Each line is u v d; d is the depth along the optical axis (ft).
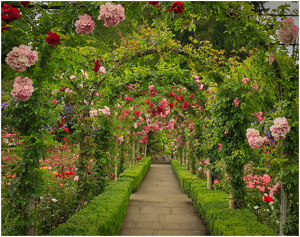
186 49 14.74
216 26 42.45
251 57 11.07
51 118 9.58
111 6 8.52
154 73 19.15
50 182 13.02
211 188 18.90
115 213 12.53
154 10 10.69
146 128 34.65
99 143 17.79
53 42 8.96
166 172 50.34
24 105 8.54
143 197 24.98
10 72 8.99
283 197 8.77
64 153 19.47
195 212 18.53
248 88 12.68
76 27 9.66
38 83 9.17
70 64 11.21
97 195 17.26
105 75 14.19
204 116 20.34
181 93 22.09
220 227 10.07
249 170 17.67
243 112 12.96
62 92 15.81
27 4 9.11
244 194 13.38
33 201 8.92
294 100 8.89
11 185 8.52
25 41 8.77
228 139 13.80
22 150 8.89
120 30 30.83
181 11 9.87
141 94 22.18
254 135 9.66
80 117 14.66
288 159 8.70
